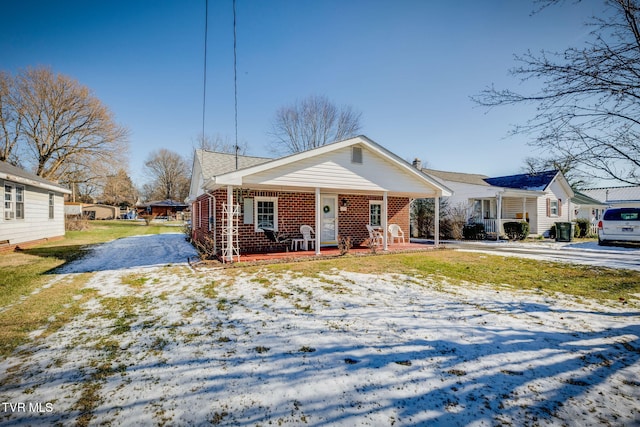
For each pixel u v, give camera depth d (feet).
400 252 36.65
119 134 100.99
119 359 10.50
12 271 25.59
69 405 8.00
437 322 13.73
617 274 23.80
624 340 11.79
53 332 12.85
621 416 7.45
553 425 7.14
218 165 38.81
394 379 9.14
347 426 7.17
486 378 9.20
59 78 92.07
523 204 63.46
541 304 16.40
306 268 26.40
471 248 43.29
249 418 7.48
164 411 7.74
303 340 11.89
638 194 99.55
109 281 22.06
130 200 202.28
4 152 92.32
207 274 24.13
